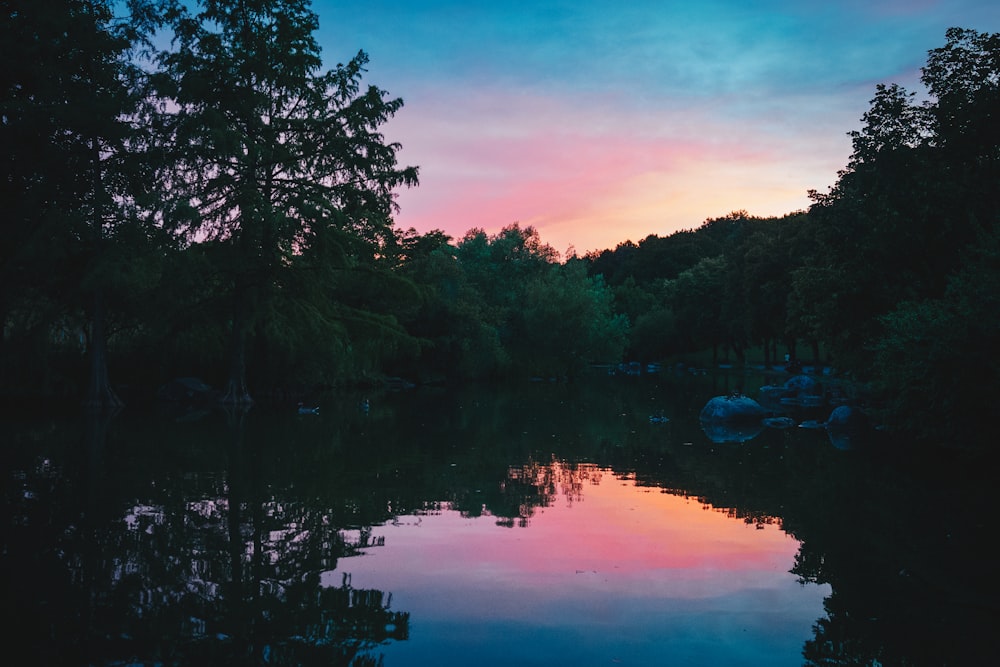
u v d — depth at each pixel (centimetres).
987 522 1077
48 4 2595
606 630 643
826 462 1684
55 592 725
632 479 1456
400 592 743
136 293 3045
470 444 1975
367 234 3441
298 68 3066
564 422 2620
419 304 4134
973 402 1438
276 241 3047
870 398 2647
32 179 2691
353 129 3066
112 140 2770
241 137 2777
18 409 2845
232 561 848
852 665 568
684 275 8856
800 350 9725
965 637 632
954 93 2166
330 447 1878
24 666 546
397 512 1137
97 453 1719
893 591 764
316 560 858
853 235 2528
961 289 1505
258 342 3728
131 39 2834
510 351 6462
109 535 957
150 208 2673
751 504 1215
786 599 734
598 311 7050
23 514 1075
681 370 8075
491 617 673
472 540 964
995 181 2073
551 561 866
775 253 6150
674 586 776
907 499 1260
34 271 2717
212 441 1972
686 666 567
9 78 2633
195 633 620
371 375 4894
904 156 2244
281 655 575
